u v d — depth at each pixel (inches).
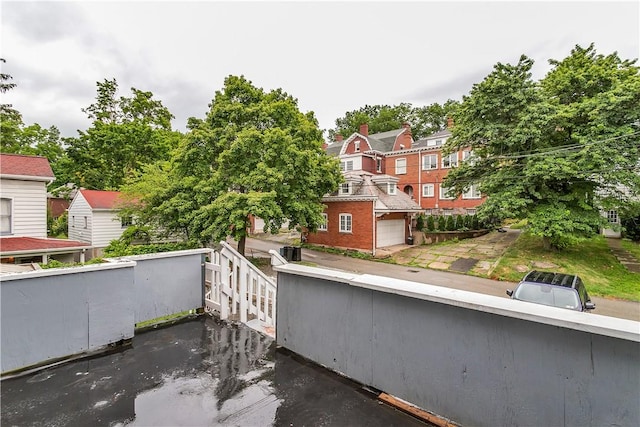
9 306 108.2
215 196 509.7
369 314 101.4
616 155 439.8
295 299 127.3
